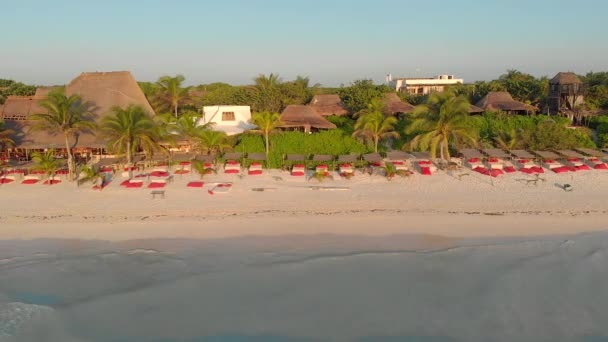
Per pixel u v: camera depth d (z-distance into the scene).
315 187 30.80
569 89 53.50
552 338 14.91
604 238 22.44
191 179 33.34
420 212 26.17
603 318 15.97
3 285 18.34
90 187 31.12
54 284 18.44
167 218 25.33
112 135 33.94
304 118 46.78
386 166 33.31
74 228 24.00
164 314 16.38
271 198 28.73
